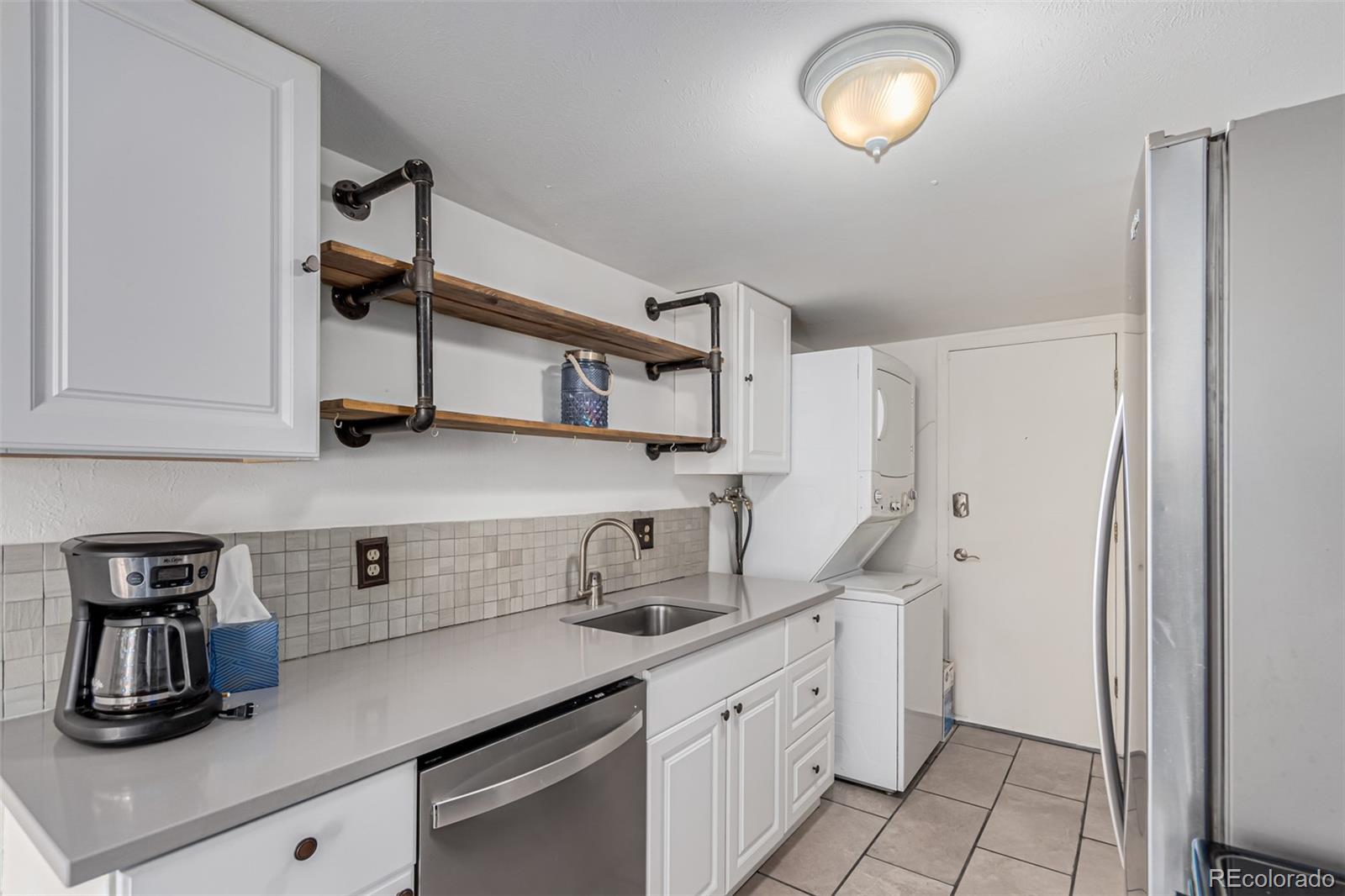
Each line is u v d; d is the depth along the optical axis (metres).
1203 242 0.81
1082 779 2.98
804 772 2.48
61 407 0.94
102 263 0.98
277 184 1.20
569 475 2.38
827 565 3.07
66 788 0.94
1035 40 1.21
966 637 3.70
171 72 1.06
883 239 2.22
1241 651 0.78
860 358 2.97
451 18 1.15
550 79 1.33
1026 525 3.56
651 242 2.25
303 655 1.61
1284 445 0.76
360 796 1.06
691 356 2.52
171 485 1.40
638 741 1.65
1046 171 1.73
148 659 1.12
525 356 2.19
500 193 1.86
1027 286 2.78
